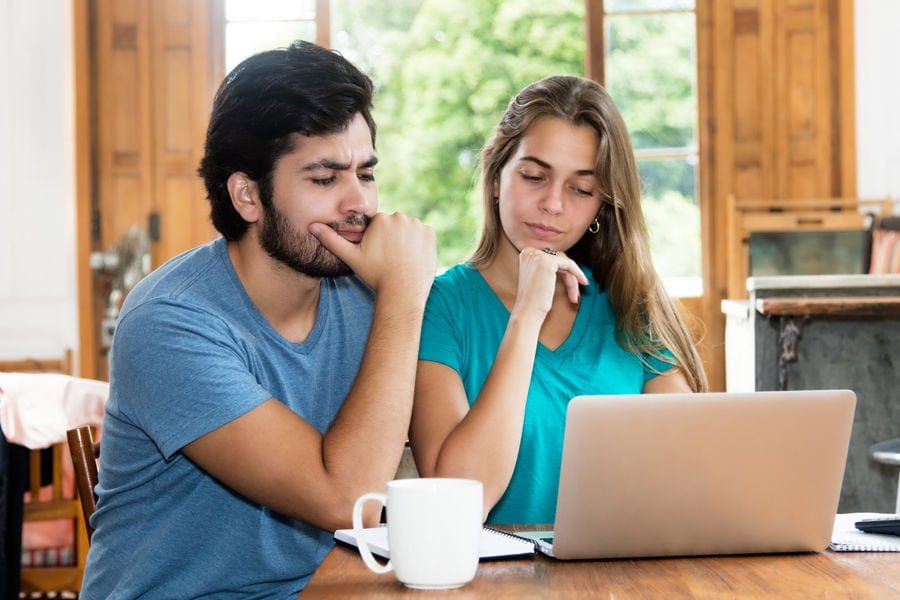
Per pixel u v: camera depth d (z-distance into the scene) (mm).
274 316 1644
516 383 1677
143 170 6164
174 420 1469
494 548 1382
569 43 12898
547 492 1912
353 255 1565
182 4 6180
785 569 1325
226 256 1636
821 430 1363
